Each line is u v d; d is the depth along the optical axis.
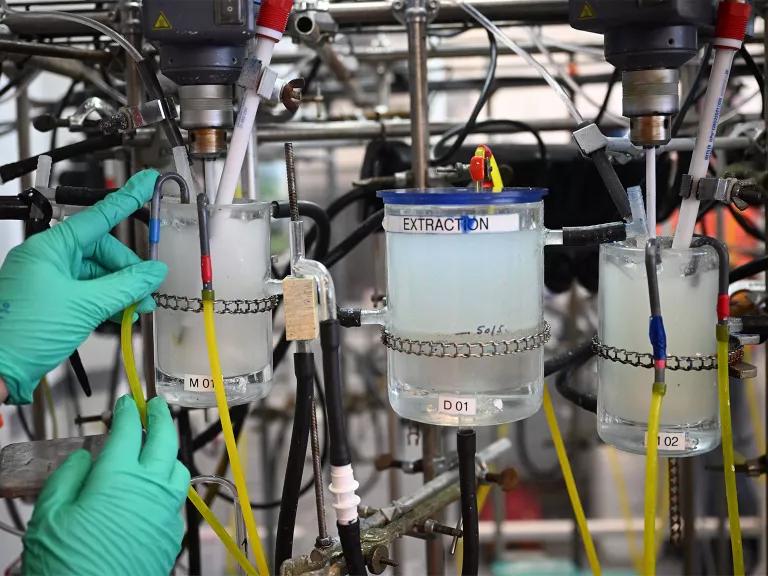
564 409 2.69
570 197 1.41
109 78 1.72
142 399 0.94
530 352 0.84
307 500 2.35
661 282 0.84
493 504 2.46
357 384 2.82
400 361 0.84
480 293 0.80
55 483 0.85
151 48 1.18
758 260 1.10
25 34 1.34
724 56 0.83
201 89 0.88
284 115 1.41
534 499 2.64
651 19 0.80
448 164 1.34
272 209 1.01
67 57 1.26
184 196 0.90
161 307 0.92
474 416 0.81
